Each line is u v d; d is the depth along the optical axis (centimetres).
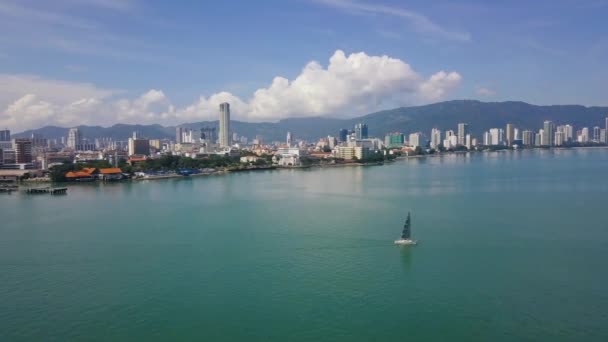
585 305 10088
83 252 14600
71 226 18662
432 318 9606
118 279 12112
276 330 9225
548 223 17812
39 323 9700
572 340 8694
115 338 9044
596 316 9581
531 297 10531
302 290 11162
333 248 14675
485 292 10838
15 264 13462
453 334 8962
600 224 17538
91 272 12688
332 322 9512
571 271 12162
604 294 10625
